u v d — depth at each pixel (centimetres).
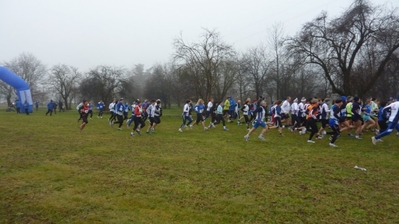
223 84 3741
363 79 2352
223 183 599
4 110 4491
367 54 2344
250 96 4459
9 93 4988
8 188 556
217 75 3178
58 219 423
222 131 1524
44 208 461
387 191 550
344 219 428
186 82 3503
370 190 555
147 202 491
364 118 1309
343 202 493
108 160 805
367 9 2141
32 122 1984
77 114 3281
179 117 2761
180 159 822
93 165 745
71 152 912
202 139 1212
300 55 2458
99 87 4562
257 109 1163
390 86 2989
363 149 983
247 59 3959
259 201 498
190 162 785
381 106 1174
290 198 512
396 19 2095
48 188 559
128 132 1452
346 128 1231
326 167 730
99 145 1046
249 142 1133
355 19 2161
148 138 1238
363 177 642
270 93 4341
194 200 502
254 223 416
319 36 2356
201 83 2959
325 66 2433
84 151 929
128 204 481
